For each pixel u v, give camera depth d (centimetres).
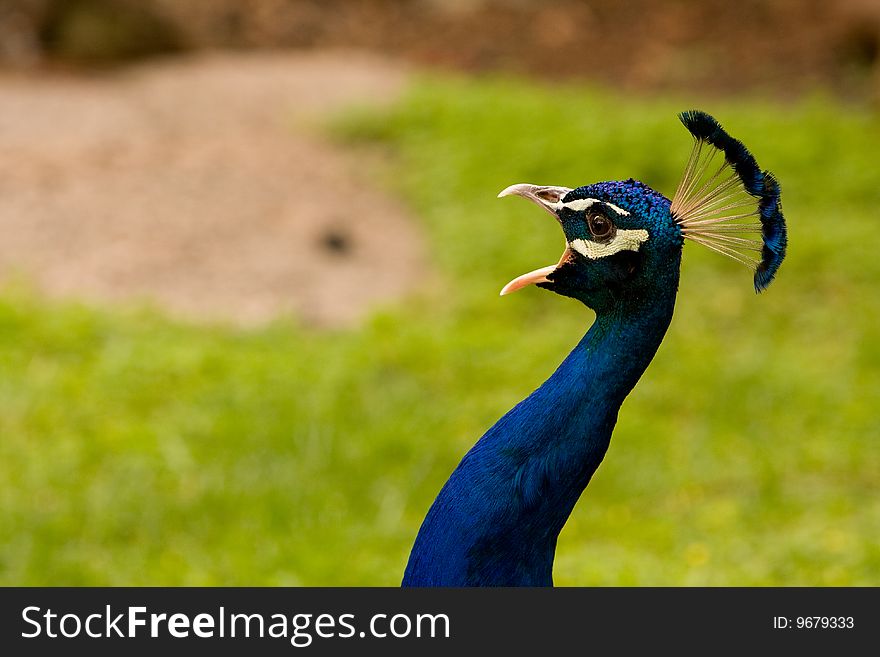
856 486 1080
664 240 426
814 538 950
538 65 2430
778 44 2481
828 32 2492
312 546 918
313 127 1895
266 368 1162
